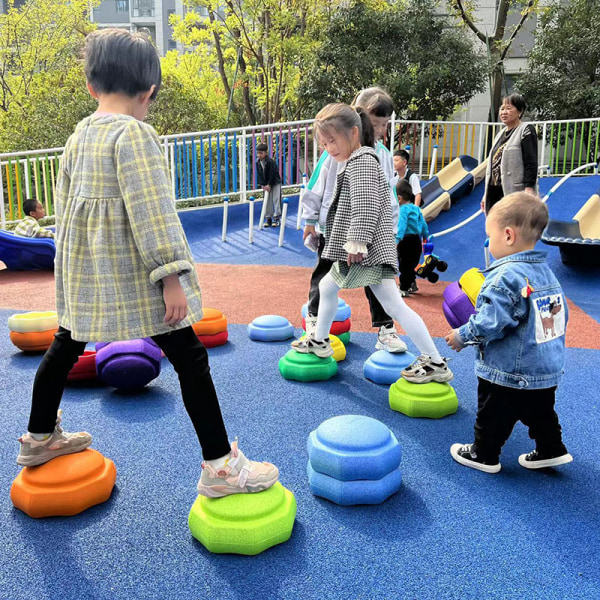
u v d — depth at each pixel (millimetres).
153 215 1891
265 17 18531
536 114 17844
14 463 2723
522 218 2514
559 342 2559
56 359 2240
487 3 19812
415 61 16047
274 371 3975
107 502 2404
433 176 11961
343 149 3342
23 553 2082
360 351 4484
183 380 2115
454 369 4113
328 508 2379
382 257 3277
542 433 2633
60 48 23375
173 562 2041
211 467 2135
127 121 1975
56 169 10922
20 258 8039
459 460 2756
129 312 1988
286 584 1932
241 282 7258
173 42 41656
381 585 1930
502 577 1973
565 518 2316
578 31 16250
